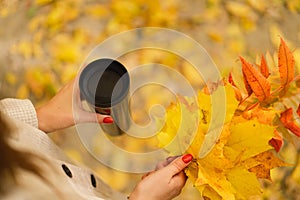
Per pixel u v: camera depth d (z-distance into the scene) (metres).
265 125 1.23
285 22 2.37
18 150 0.94
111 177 2.02
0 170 0.88
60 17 2.41
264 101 1.32
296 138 2.03
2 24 2.44
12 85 2.28
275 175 2.02
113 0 2.44
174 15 2.38
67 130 2.10
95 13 2.40
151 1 2.41
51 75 2.28
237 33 2.32
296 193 2.02
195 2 2.42
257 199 2.00
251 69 1.27
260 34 2.32
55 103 1.46
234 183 1.26
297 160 2.02
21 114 1.39
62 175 0.99
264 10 2.40
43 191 0.91
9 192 0.87
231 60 2.24
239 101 1.33
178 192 1.31
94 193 1.23
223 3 2.41
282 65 1.29
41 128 1.46
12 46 2.36
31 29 2.40
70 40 2.34
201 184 1.24
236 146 1.25
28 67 2.30
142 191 1.25
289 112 1.31
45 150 1.22
